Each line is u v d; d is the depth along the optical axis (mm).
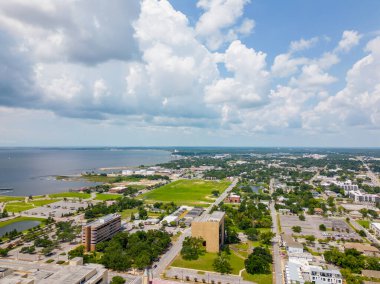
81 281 167375
